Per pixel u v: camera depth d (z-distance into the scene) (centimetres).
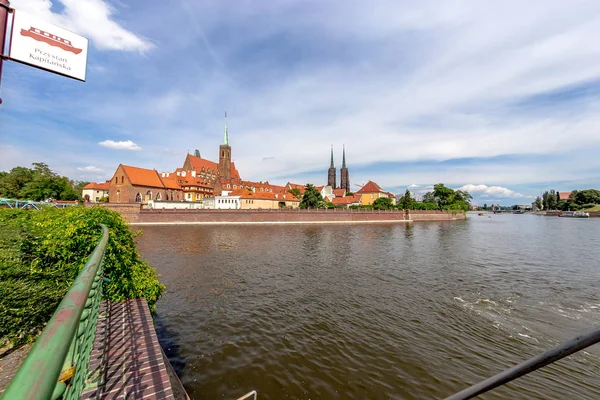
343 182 18038
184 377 988
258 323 1414
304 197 9488
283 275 2303
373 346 1207
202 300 1711
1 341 660
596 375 1024
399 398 908
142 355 588
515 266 2697
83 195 9969
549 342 1248
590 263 2856
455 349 1190
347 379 990
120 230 1000
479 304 1689
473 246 3984
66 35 604
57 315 179
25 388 92
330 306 1647
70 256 837
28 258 809
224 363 1072
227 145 12588
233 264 2667
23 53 548
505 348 1202
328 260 2920
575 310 1602
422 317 1499
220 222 7325
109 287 848
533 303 1703
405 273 2406
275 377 995
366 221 8881
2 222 1347
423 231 6312
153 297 980
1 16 526
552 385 973
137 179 8550
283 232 5669
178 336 1271
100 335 651
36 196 6525
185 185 10775
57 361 128
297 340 1249
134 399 474
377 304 1683
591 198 14762
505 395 925
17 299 712
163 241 4122
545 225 8694
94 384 500
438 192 11750
